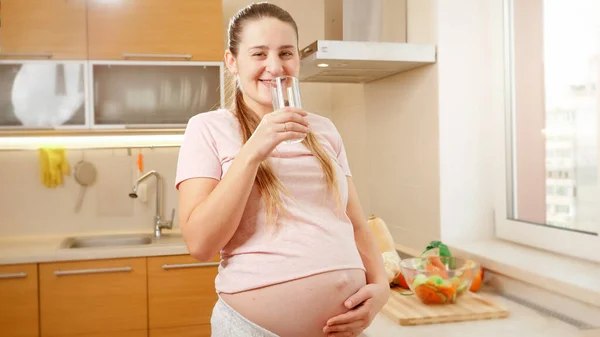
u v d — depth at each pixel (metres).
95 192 3.27
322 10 3.30
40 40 2.81
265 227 1.04
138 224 3.31
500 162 2.25
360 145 3.03
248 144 0.97
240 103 1.15
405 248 2.54
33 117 2.81
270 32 1.08
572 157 1.90
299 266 1.01
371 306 1.08
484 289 1.94
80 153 3.25
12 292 2.60
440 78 2.24
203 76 2.96
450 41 2.24
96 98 2.87
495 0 2.23
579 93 1.86
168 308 2.72
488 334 1.44
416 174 2.44
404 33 2.44
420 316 1.54
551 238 1.96
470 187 2.29
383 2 2.40
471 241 2.28
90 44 2.86
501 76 2.22
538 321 1.55
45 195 3.23
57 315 2.63
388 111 2.67
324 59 2.13
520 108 2.17
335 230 1.07
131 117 2.90
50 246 2.87
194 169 1.07
